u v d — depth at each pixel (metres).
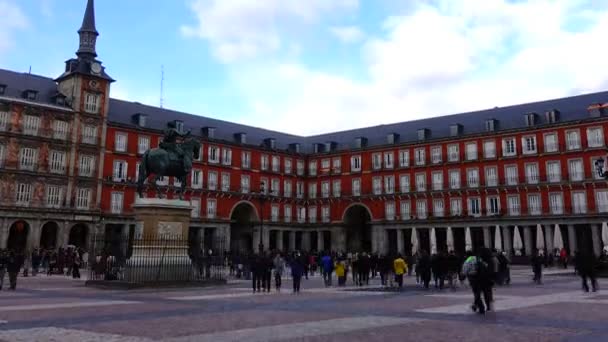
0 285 21.30
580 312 13.53
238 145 69.75
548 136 57.84
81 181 54.44
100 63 57.28
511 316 12.80
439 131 67.06
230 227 72.06
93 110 56.09
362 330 10.54
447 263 23.22
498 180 60.44
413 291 21.69
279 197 73.12
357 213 74.25
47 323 11.43
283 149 76.12
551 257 48.62
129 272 21.62
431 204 64.88
